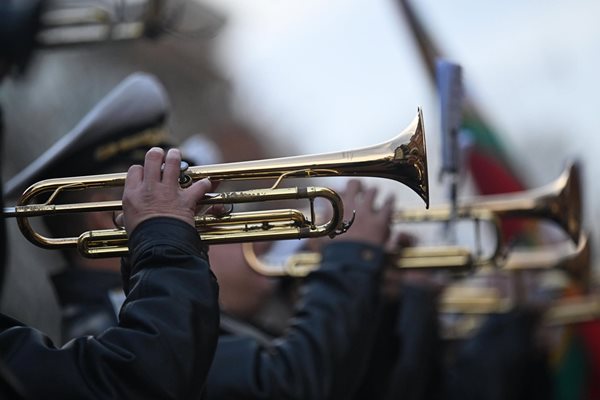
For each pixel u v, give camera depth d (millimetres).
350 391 10758
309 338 10586
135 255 8031
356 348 10758
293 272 13023
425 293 13805
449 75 12445
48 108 22500
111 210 8711
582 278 15336
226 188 14016
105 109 11289
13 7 13883
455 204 12852
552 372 16703
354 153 9094
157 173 8234
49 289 16000
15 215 8656
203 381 7812
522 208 13266
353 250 11195
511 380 15766
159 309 7727
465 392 15547
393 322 13039
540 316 16469
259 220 8898
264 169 8836
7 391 7375
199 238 8172
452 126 12523
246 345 10516
